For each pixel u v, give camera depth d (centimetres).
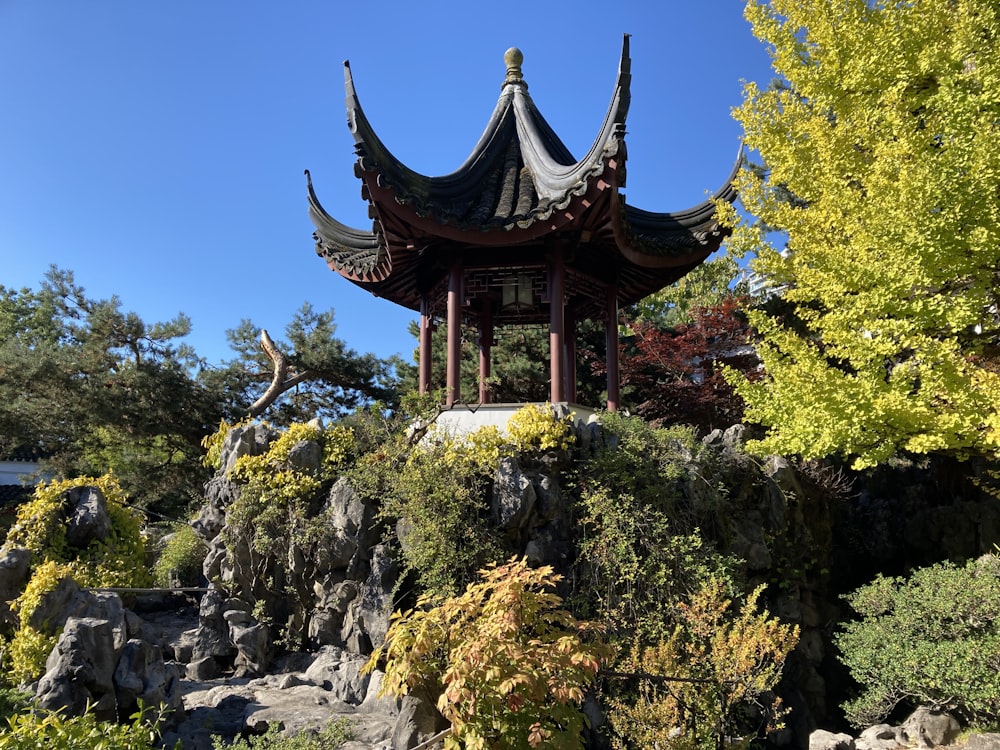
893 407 879
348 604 980
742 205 1162
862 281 924
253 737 683
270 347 2262
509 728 516
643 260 1189
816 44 1083
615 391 1299
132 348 2241
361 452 1107
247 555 1066
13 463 2798
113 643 730
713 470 1080
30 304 3456
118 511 1179
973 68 895
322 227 1423
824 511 1276
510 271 1239
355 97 997
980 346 1022
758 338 1647
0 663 816
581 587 943
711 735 737
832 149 1010
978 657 782
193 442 2233
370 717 787
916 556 1309
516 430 1025
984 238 816
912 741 824
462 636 559
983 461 1334
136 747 502
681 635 875
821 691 1068
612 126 969
